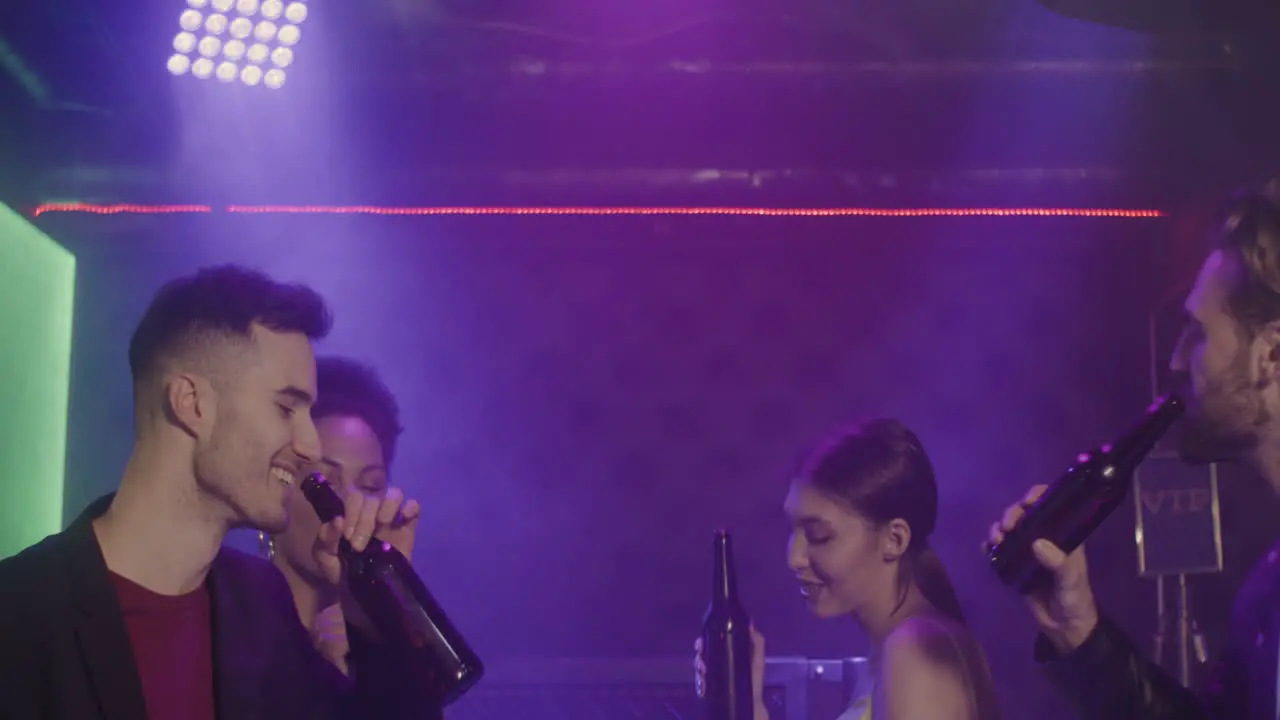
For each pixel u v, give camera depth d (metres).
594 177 4.18
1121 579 4.57
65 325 4.64
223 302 1.54
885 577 2.08
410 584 1.58
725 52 3.74
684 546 4.79
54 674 1.41
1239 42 3.57
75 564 1.46
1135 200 4.13
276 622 1.67
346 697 1.65
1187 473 3.60
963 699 1.88
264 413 1.53
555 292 4.93
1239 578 4.14
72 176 4.13
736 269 4.93
